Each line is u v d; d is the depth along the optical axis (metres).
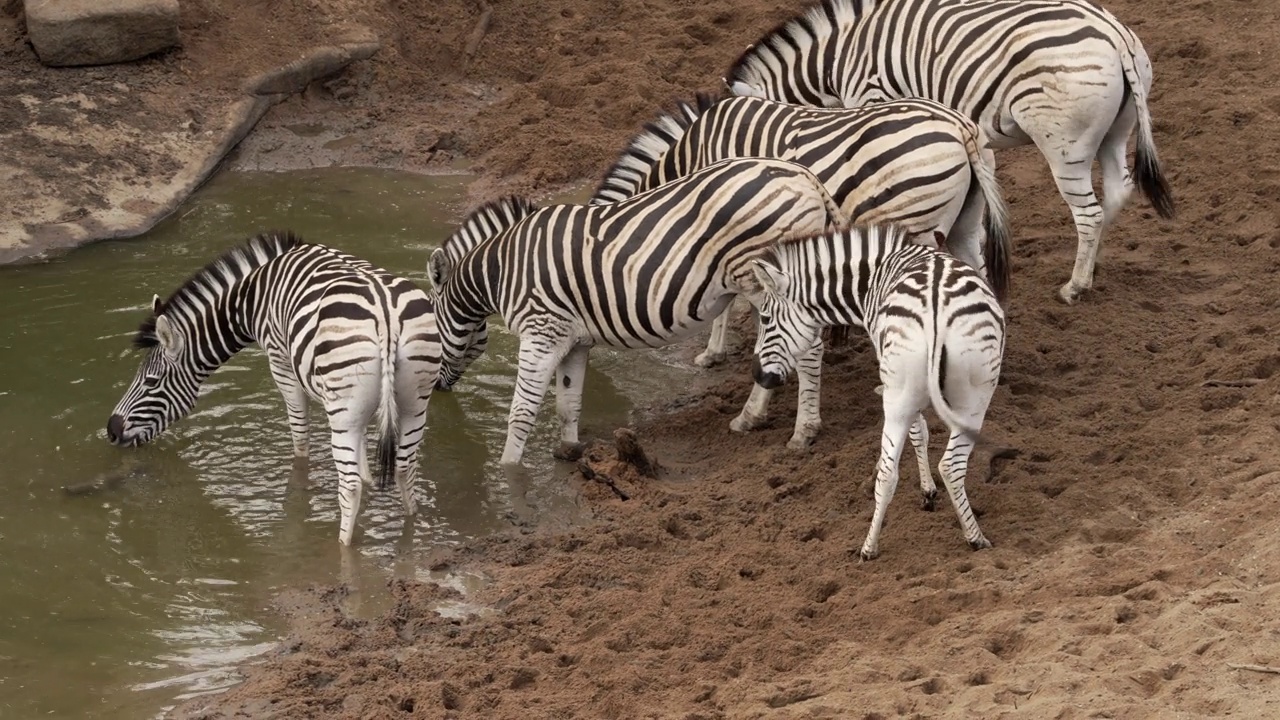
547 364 12.59
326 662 9.95
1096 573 9.50
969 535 10.33
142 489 12.41
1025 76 13.41
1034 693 7.91
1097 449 11.52
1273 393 11.89
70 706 9.54
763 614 9.94
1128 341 13.55
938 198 11.82
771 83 15.06
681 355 15.10
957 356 9.52
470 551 11.50
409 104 21.59
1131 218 16.42
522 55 22.88
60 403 13.62
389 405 10.84
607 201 13.87
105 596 10.90
